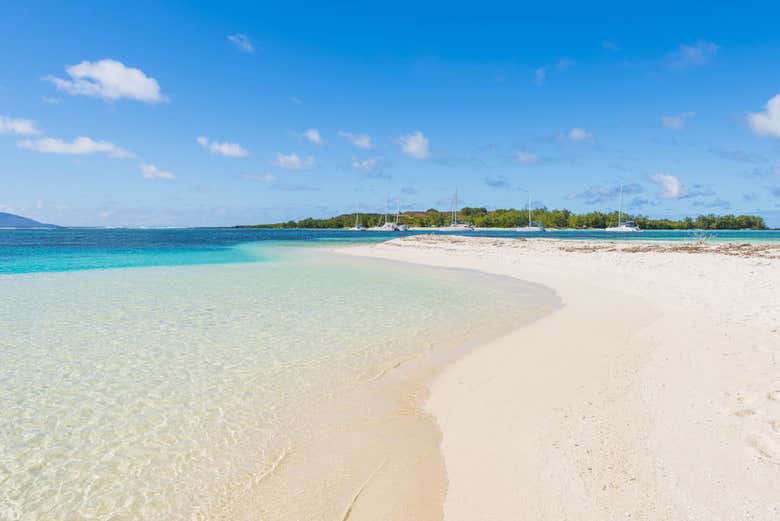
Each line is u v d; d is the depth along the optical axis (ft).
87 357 30.30
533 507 13.38
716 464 13.73
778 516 11.23
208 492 15.88
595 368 24.80
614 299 46.47
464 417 20.76
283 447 18.79
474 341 33.42
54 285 63.26
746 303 37.24
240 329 37.68
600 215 525.34
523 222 579.48
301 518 14.48
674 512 12.00
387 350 31.58
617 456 15.15
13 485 16.16
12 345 32.99
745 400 17.61
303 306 47.37
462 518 13.73
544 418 19.12
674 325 32.48
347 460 17.75
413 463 17.34
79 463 17.60
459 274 75.51
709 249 92.12
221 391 24.52
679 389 19.88
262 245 180.55
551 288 57.47
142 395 23.98
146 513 14.80
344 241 222.89
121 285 63.36
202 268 87.86
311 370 27.71
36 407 22.45
